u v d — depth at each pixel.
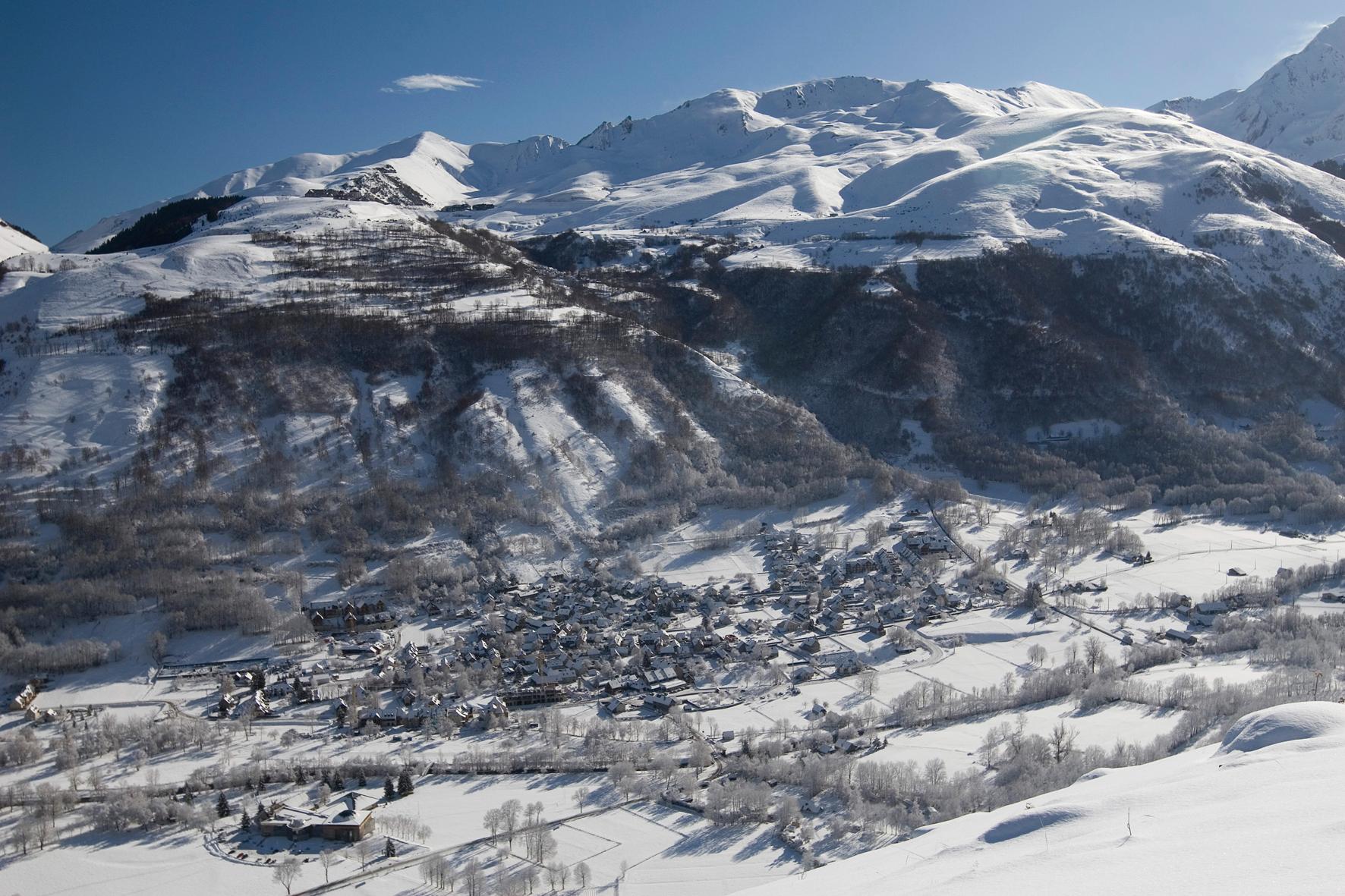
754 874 157.38
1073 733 197.00
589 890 155.75
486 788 193.50
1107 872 64.19
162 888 162.88
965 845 91.62
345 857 169.62
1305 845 60.28
